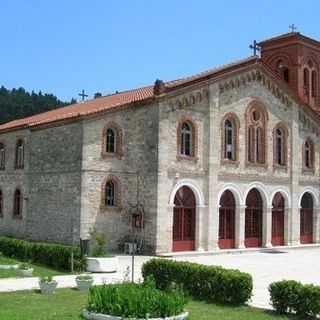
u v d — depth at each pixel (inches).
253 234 1721.2
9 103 3523.6
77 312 664.4
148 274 865.5
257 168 1727.4
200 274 801.6
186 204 1537.9
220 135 1626.5
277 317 683.4
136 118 1519.4
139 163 1497.3
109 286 647.1
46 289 813.9
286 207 1822.1
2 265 1098.7
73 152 1451.8
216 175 1601.9
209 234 1567.4
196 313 689.6
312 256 1533.0
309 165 1925.4
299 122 1887.3
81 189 1409.9
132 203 1493.6
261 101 1754.4
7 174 1808.6
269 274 1127.0
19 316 630.5
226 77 1646.2
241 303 758.5
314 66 2050.9
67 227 1448.1
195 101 1566.2
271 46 2039.9
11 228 1752.0
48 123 1546.5
